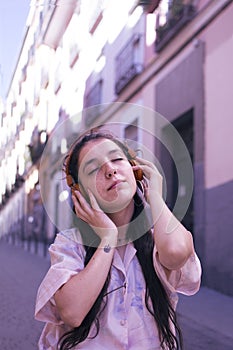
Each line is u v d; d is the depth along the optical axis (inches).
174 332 60.2
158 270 58.6
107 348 56.0
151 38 440.5
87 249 58.8
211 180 329.4
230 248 299.6
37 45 403.2
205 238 330.6
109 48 528.1
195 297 283.3
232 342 189.9
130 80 478.6
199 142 348.8
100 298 56.2
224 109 316.5
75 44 475.2
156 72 436.8
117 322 56.6
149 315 57.7
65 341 56.3
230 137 307.4
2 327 196.9
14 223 629.9
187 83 374.6
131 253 58.9
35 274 364.8
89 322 55.7
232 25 309.1
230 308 255.4
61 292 54.6
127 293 57.5
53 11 324.2
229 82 310.2
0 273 359.3
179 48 388.2
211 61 336.5
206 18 342.6
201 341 189.2
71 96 478.0
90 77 536.1
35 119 280.1
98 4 446.6
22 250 608.1
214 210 322.0
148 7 424.8
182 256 57.0
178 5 376.2
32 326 199.5
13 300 253.6
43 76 407.2
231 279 294.7
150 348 57.1
